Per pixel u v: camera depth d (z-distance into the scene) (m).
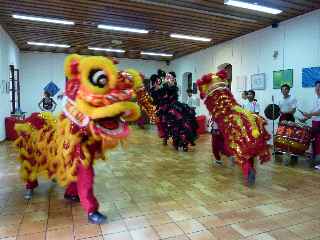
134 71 2.99
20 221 2.97
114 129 2.80
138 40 9.52
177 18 7.04
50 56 12.59
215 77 4.89
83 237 2.64
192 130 6.74
